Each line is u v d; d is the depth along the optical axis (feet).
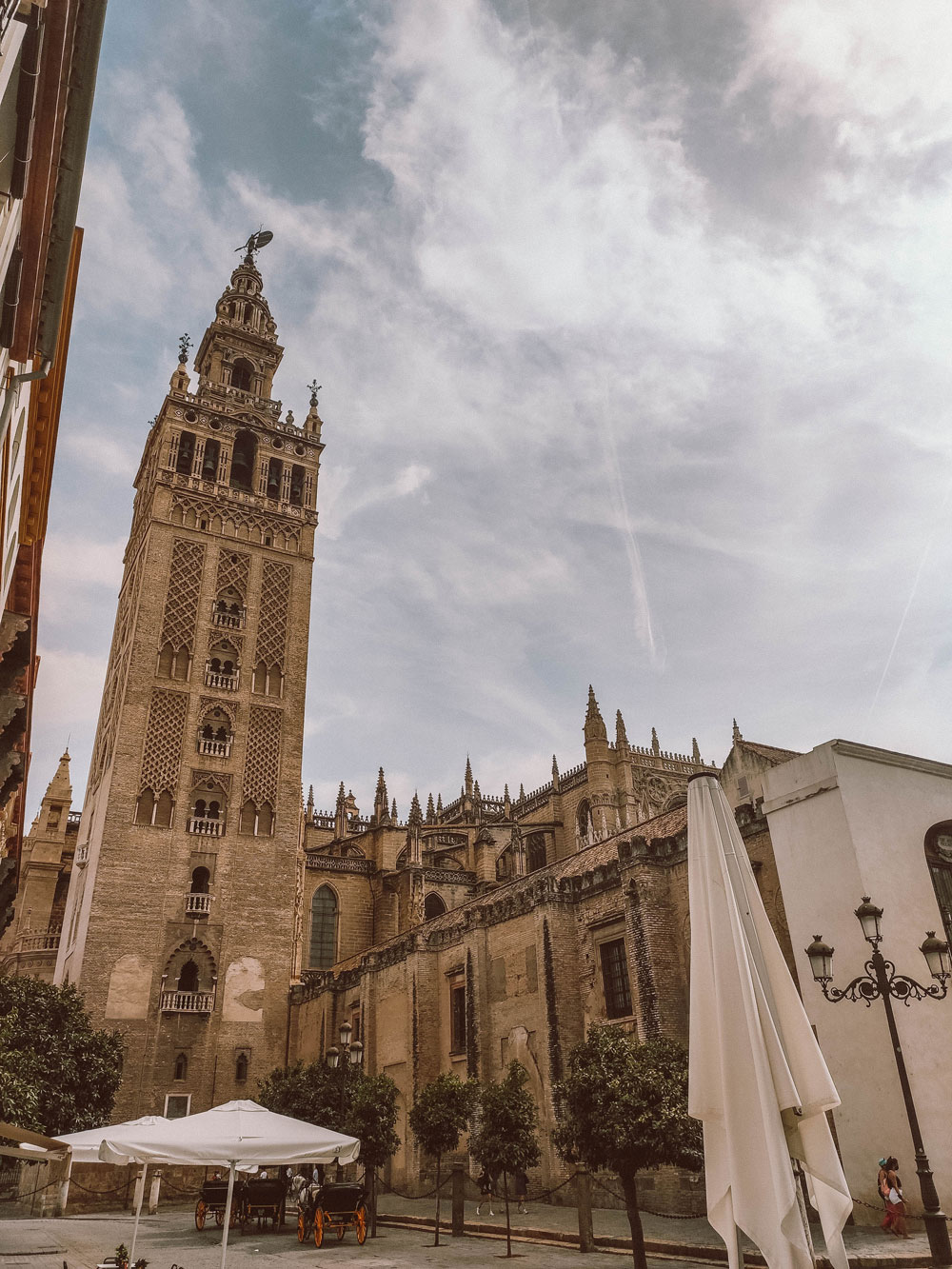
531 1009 112.06
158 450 204.95
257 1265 65.98
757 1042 33.32
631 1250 67.31
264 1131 59.47
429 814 310.86
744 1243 60.49
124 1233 92.84
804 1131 35.04
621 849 104.27
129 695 173.37
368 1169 94.48
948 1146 64.23
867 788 77.10
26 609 70.49
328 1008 165.68
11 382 42.19
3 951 201.67
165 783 170.30
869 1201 65.62
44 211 34.99
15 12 25.12
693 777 41.47
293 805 180.55
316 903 215.92
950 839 79.20
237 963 162.50
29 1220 108.68
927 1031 67.82
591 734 232.32
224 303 243.81
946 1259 47.73
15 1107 89.10
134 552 209.26
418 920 204.95
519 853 215.10
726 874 37.91
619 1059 60.13
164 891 161.38
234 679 185.88
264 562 201.57
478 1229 85.71
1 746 69.31
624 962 102.73
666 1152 55.52
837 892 74.08
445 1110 88.94
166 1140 56.54
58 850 212.02
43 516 68.18
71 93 34.73
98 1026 146.30
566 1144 61.11
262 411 219.00
